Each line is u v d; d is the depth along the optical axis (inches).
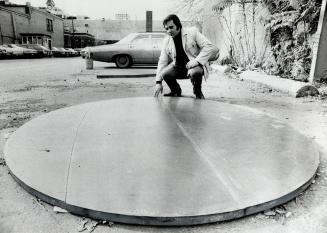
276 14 309.4
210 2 469.7
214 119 125.9
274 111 162.9
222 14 486.9
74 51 1588.3
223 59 459.8
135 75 335.0
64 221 59.3
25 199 67.2
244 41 420.8
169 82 179.5
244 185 68.5
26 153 86.9
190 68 164.7
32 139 99.2
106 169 76.0
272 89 244.8
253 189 66.9
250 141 98.3
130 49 469.4
